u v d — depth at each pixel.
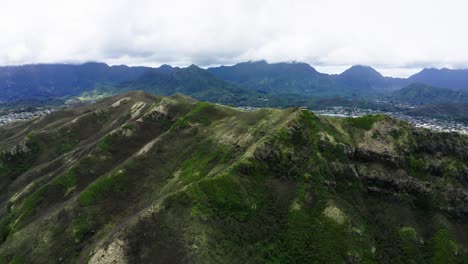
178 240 76.50
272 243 82.19
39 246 92.50
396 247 88.75
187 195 85.06
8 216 116.94
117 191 106.75
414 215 96.81
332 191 95.88
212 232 78.50
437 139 112.56
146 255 74.69
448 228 92.88
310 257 80.50
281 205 91.31
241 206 86.06
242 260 75.75
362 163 106.25
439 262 86.00
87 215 98.00
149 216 81.50
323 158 102.06
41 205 113.19
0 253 93.50
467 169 105.25
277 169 99.56
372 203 98.75
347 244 82.88
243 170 96.00
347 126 116.62
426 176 104.25
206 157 112.69
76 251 89.81
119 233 78.44
